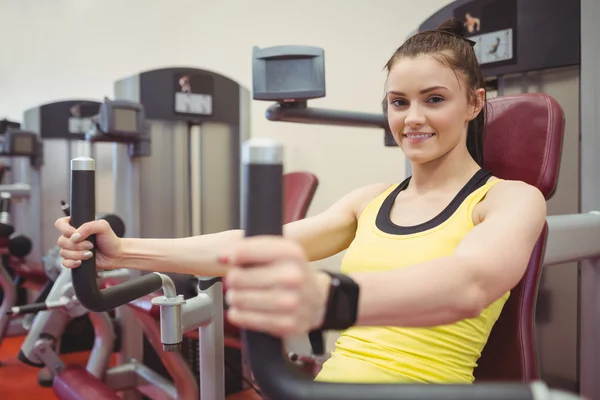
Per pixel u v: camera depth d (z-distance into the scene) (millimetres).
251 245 487
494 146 1233
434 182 1126
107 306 988
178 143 2756
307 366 2238
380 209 1168
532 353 1069
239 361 2701
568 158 1786
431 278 643
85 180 936
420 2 2549
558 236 1406
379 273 636
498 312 1060
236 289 500
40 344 2004
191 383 1842
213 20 3576
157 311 1672
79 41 4914
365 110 2811
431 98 1058
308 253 1232
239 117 2971
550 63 1771
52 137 3744
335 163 2973
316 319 546
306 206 2295
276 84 1708
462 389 506
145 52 4164
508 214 851
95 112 3838
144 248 1088
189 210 2775
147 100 2682
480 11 1921
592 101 1694
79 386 1904
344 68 2895
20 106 5789
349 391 515
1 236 3236
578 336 1791
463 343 1028
